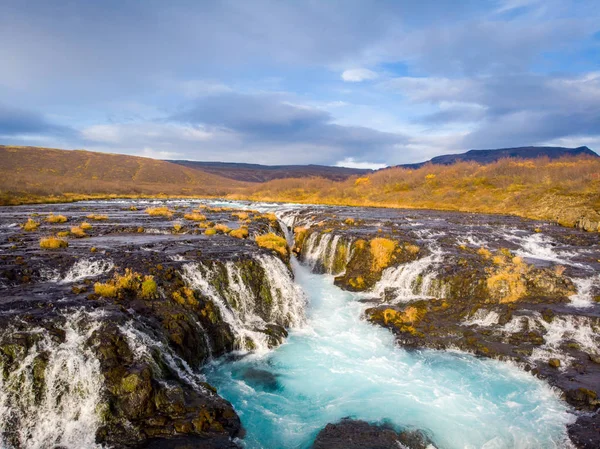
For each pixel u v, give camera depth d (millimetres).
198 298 18031
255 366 16562
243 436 11984
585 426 12641
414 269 25000
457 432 12562
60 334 12664
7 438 10445
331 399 14344
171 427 11211
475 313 20484
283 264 24391
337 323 21312
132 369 11961
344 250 30281
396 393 14758
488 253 27500
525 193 58250
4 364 11305
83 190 111938
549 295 21250
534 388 14961
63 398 11250
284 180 124875
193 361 15516
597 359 16219
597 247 31078
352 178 109062
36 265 19016
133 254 21984
